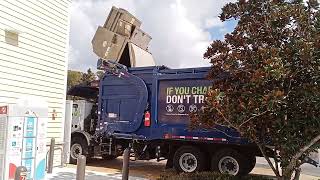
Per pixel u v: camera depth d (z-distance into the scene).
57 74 12.55
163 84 12.89
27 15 11.08
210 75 8.18
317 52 6.91
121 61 15.06
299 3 7.71
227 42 7.84
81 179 6.68
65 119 13.58
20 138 8.95
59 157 12.89
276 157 7.86
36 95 11.52
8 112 8.67
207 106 7.28
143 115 13.23
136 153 13.53
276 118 7.18
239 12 7.88
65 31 12.95
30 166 9.27
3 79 10.21
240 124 7.09
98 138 14.45
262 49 7.00
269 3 7.71
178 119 12.46
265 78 6.66
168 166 12.88
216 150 12.00
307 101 7.08
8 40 10.38
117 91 13.98
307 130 7.14
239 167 11.37
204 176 8.99
